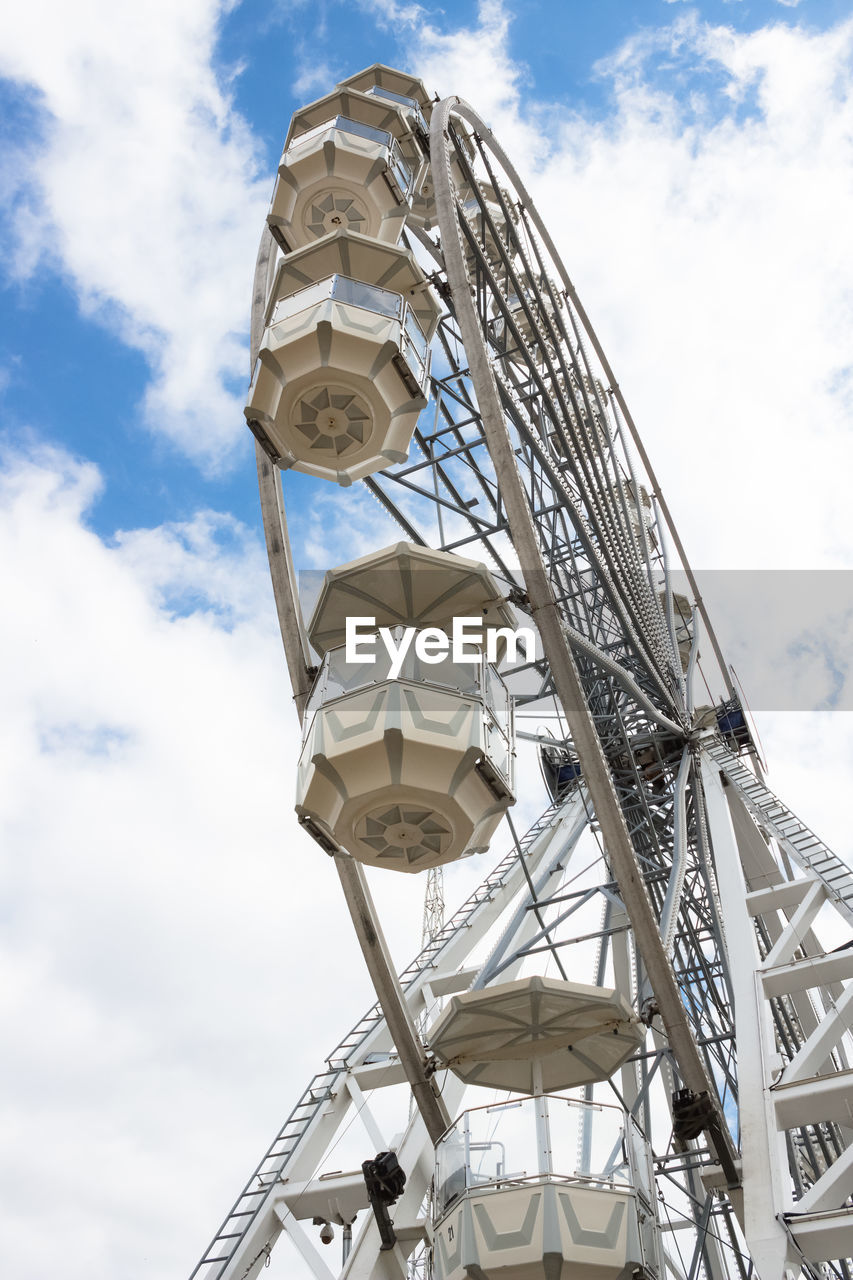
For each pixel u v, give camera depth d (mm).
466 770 12570
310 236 18344
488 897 23203
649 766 26438
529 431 16453
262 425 15414
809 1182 19188
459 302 14547
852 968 16484
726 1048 19922
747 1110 14305
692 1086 13688
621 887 13430
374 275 16641
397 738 12273
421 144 19562
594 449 20609
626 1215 12148
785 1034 20969
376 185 18031
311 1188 16328
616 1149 12898
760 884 24609
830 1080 14109
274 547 15867
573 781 26016
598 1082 15539
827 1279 15414
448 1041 14930
